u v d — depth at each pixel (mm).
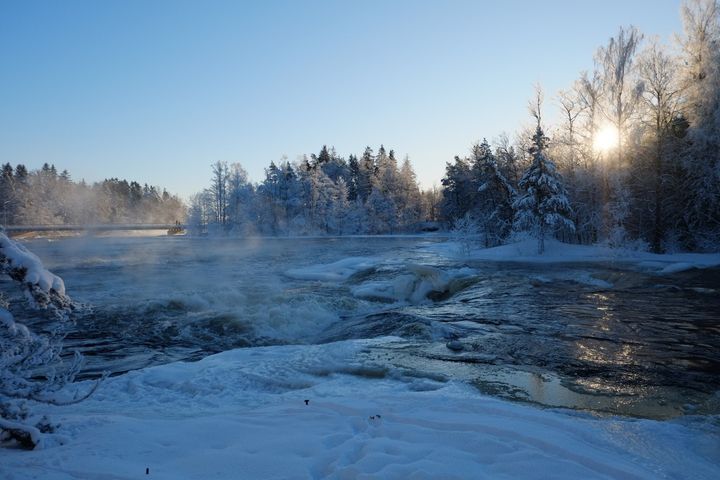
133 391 7438
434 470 3789
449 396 6422
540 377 7738
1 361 5102
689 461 4426
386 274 23078
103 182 157625
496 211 41094
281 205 88375
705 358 8945
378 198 89188
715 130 30703
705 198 31891
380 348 9773
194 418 5641
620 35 34000
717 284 18516
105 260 36938
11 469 3973
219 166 86375
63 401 5281
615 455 4457
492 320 12734
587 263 27812
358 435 4812
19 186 109312
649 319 12555
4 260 5145
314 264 32688
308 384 7488
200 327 13242
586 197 38125
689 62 33188
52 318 14438
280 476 3867
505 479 3691
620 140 34156
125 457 4285
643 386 7309
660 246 32844
